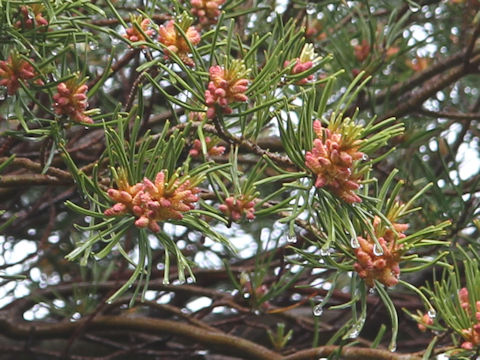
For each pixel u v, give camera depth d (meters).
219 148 0.80
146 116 0.87
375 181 0.74
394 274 0.75
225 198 0.78
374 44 1.01
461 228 0.94
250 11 0.86
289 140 0.73
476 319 0.79
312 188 0.74
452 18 1.07
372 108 1.00
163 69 0.77
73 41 0.78
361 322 0.76
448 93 1.08
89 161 0.94
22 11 0.77
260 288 0.99
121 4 0.94
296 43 0.81
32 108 0.83
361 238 0.76
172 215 0.72
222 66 0.77
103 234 0.72
